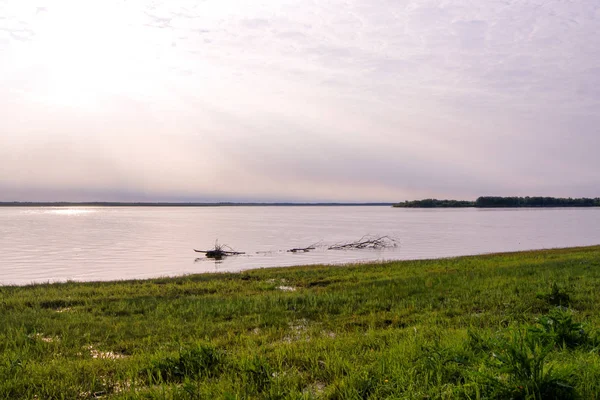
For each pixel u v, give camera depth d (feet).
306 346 20.43
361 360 17.74
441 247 129.70
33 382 16.47
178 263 93.91
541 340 18.15
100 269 84.38
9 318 30.22
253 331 26.03
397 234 187.62
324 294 38.29
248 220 359.46
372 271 60.49
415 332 21.08
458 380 14.28
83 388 16.03
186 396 14.62
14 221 314.35
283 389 15.01
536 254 82.89
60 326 27.43
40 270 83.15
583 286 36.58
